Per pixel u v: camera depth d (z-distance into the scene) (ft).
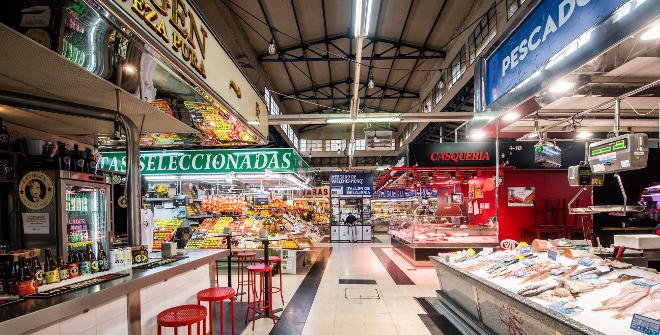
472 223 33.24
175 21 7.47
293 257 24.71
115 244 13.56
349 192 46.93
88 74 7.38
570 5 7.36
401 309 16.29
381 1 34.91
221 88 10.69
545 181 29.63
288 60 42.39
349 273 24.91
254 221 27.66
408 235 29.68
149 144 17.84
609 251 13.58
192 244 25.57
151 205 27.37
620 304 7.57
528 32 9.35
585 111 11.96
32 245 8.91
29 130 11.51
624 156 10.08
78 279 8.16
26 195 8.98
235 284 21.68
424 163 29.32
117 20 5.31
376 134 42.52
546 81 8.30
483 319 11.76
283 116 31.27
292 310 16.19
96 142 14.34
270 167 27.07
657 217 24.77
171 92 9.30
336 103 70.69
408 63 50.06
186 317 8.63
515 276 10.96
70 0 4.61
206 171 27.50
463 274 12.55
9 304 6.12
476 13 34.32
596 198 26.78
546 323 7.77
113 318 8.12
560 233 28.25
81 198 10.81
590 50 6.67
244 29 36.22
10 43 5.78
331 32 41.32
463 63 38.96
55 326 6.47
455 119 30.86
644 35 6.47
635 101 11.24
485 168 29.14
